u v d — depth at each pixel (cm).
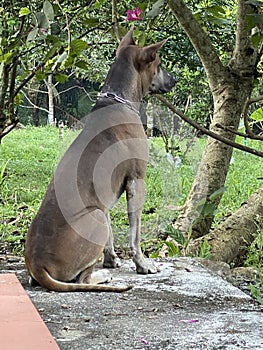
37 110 2717
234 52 762
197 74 1191
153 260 602
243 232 741
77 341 358
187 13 694
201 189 770
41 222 487
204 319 407
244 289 609
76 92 2319
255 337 368
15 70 766
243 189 1195
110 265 566
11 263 584
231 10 1124
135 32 702
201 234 770
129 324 393
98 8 782
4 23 714
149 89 566
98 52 1288
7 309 290
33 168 1428
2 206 1006
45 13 498
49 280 470
